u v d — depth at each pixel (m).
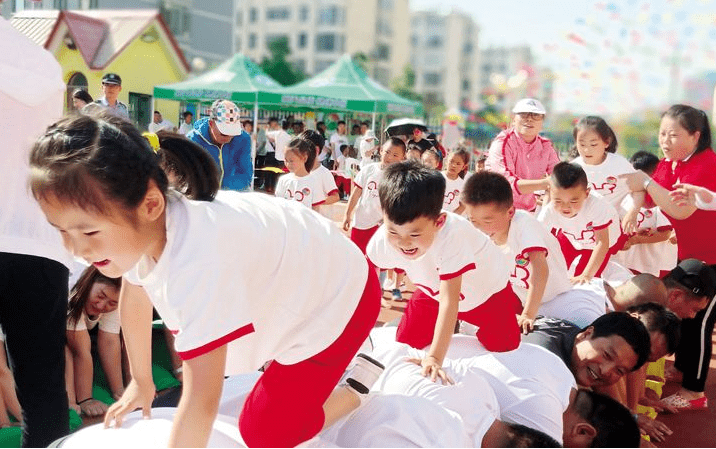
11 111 2.03
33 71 2.09
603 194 4.08
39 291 2.09
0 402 2.66
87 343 2.90
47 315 2.12
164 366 3.31
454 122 10.20
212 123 4.52
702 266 3.34
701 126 3.61
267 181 10.41
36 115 2.08
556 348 2.72
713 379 3.89
